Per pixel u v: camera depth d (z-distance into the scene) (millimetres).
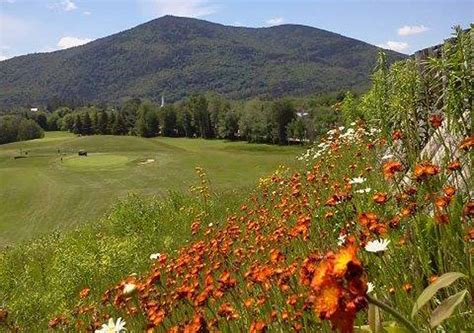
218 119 130250
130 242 10875
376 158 7164
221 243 5957
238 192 15625
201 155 67125
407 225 3266
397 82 6586
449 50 5066
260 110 116125
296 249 4891
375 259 3430
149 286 5027
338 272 1554
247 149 101438
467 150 3455
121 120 154875
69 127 170875
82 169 62750
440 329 2500
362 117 12859
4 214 43125
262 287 3875
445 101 5164
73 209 41625
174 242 10703
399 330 2041
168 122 138125
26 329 7496
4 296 10070
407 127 5719
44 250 14594
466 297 2594
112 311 5820
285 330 3334
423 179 2961
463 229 2930
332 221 5016
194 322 3121
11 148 110938
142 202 15773
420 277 3023
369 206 4504
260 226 6504
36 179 56250
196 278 4902
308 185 7711
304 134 102000
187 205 14391
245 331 3682
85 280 8945
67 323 6180
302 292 3643
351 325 1508
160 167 59094
